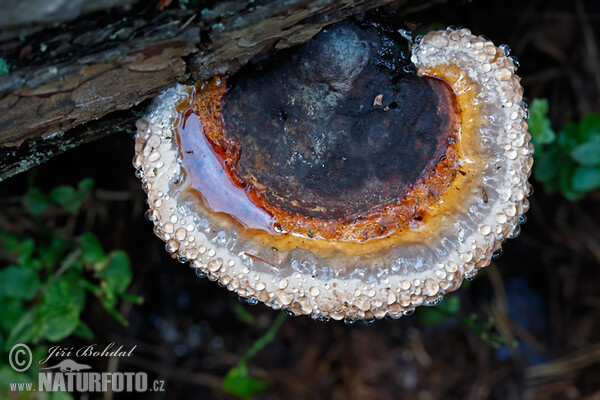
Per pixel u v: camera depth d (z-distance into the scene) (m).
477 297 0.43
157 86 0.26
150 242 0.40
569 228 0.43
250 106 0.27
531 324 0.44
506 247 0.43
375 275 0.27
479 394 0.43
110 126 0.29
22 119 0.25
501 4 0.38
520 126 0.27
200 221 0.27
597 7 0.40
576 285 0.44
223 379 0.43
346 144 0.27
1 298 0.34
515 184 0.27
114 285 0.35
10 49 0.23
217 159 0.28
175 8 0.24
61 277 0.35
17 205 0.37
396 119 0.27
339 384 0.43
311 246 0.28
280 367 0.43
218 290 0.42
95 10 0.23
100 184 0.38
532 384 0.44
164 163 0.27
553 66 0.41
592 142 0.36
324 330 0.43
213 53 0.25
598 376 0.43
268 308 0.42
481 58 0.27
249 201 0.28
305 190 0.28
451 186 0.28
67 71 0.24
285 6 0.24
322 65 0.26
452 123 0.28
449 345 0.44
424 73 0.27
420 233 0.28
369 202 0.28
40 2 0.22
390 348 0.43
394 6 0.28
